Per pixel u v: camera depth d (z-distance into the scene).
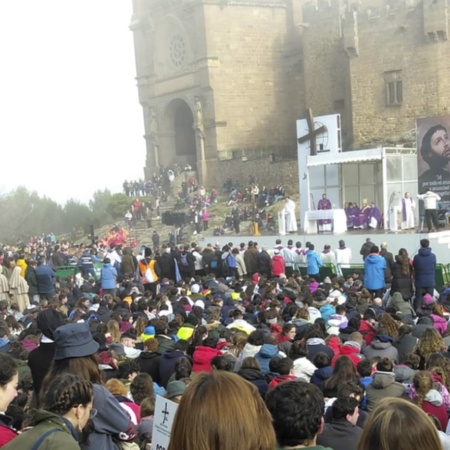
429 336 10.17
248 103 73.88
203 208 58.94
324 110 69.00
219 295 19.45
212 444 3.13
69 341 5.59
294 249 30.77
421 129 32.38
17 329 15.84
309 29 69.38
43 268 24.94
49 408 4.39
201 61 72.31
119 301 18.70
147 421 6.63
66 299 19.98
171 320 14.37
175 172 76.50
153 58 78.94
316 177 40.50
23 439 4.03
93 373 5.60
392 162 36.78
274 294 18.41
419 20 58.81
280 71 75.50
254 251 29.75
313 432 4.04
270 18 74.62
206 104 72.81
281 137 75.56
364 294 17.39
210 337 11.16
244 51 73.44
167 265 28.69
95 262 36.94
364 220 36.38
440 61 57.78
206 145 73.44
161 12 77.00
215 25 72.00
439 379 8.41
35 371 7.12
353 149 63.25
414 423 3.16
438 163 32.03
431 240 29.75
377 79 61.94
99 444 5.19
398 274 20.41
